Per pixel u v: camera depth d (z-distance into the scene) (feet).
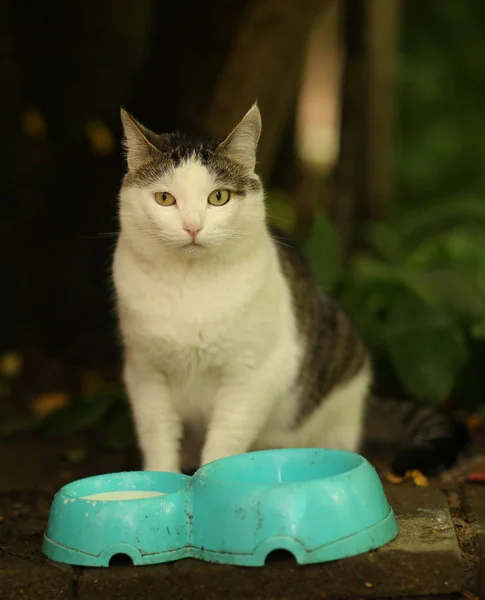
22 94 7.74
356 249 8.31
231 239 4.58
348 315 5.48
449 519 4.44
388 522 4.25
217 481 4.18
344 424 5.33
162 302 4.62
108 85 7.88
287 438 5.13
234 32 6.35
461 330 6.13
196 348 4.66
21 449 5.72
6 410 6.46
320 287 5.37
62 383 6.86
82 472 5.35
